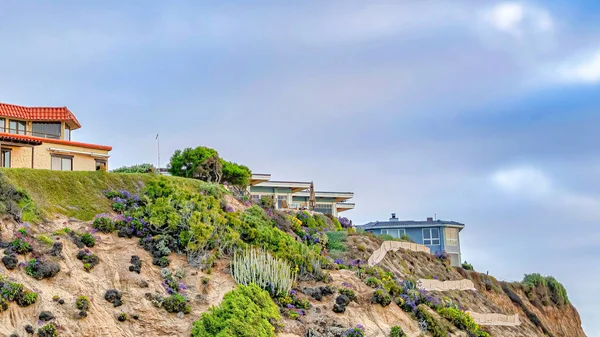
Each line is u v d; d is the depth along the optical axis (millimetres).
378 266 64875
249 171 81312
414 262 71812
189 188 59188
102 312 40688
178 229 50375
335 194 100188
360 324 49219
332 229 73625
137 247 47625
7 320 36844
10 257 40406
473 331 57969
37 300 38844
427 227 103688
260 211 62062
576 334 92000
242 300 44844
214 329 41656
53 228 46469
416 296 57562
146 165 65625
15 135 57219
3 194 45875
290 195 95750
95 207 51250
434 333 53500
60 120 65625
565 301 94375
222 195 60906
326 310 49656
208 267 48562
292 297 49188
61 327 38156
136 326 41250
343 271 57469
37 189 49875
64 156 61375
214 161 72125
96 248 45750
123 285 43562
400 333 49844
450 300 65062
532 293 89562
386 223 104750
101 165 58812
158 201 51812
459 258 104125
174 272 46781
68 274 42031
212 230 50531
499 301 81500
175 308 43125
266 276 49031
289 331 45469
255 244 54125
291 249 55375
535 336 72688
